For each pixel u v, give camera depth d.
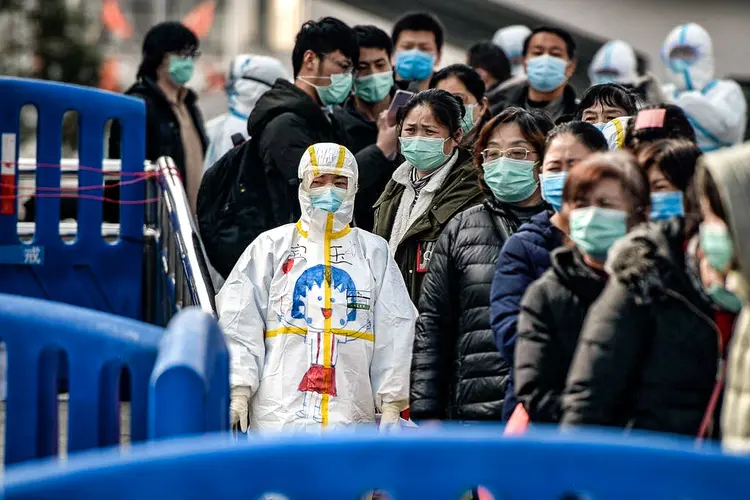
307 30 17.78
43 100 19.55
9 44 45.53
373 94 19.34
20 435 11.05
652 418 9.73
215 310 15.09
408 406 14.18
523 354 10.60
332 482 7.64
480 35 45.44
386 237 15.85
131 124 19.86
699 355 9.77
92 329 10.90
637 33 42.03
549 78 20.33
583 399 9.77
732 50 41.09
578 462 7.70
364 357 14.09
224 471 7.59
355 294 14.15
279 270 14.26
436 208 15.34
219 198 17.30
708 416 9.73
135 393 10.84
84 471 7.43
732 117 23.67
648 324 9.78
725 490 7.72
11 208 19.52
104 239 19.77
